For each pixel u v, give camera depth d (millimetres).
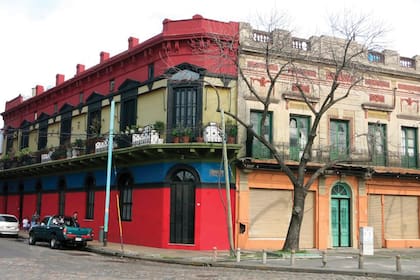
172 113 25000
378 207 28453
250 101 25359
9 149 44031
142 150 24578
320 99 27125
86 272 15297
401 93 29656
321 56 27203
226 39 24844
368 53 28719
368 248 21750
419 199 29797
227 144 23422
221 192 24078
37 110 40500
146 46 26781
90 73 32188
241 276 15250
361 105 28281
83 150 30656
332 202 27047
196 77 24766
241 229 24203
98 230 29359
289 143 26047
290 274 16406
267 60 21844
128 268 16891
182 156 24188
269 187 25266
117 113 29328
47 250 23594
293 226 21969
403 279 15797
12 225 32000
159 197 24703
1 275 14258
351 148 27391
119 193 28078
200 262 18984
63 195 34125
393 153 28719
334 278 15367
